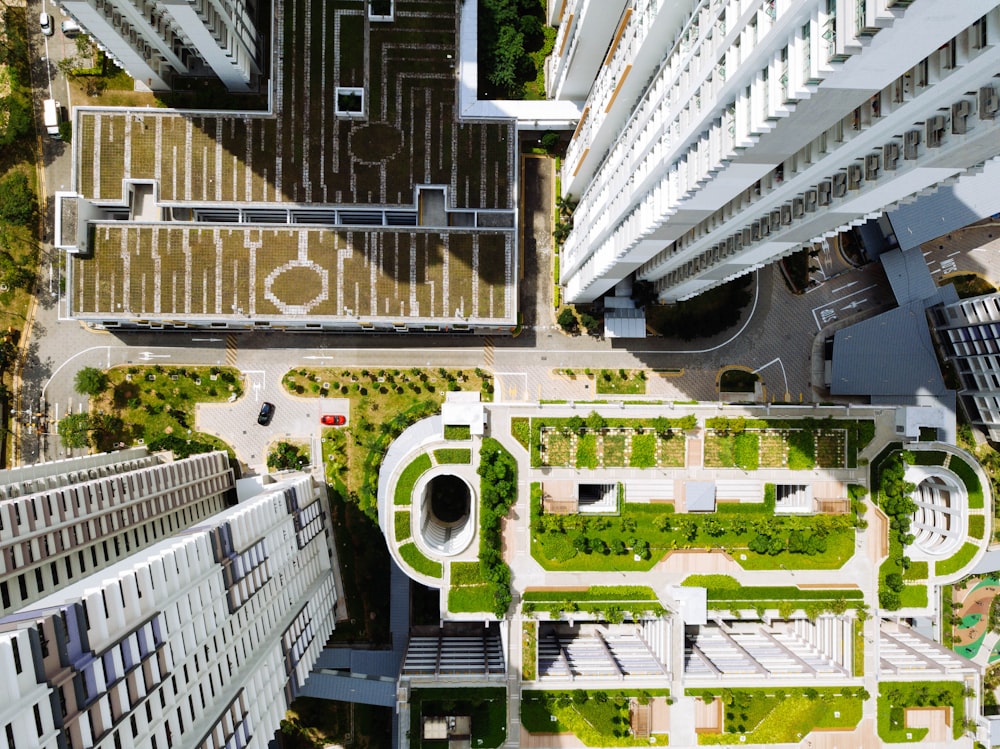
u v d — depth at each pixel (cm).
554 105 9038
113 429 9188
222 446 9362
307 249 8594
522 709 7869
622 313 9419
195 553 5188
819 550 8106
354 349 9512
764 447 8150
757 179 4884
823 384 9781
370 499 9431
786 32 3722
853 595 8181
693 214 5631
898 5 3048
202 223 8431
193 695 4850
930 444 8225
